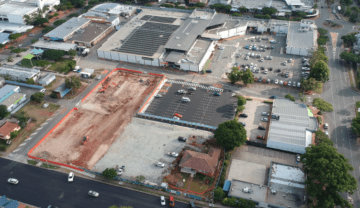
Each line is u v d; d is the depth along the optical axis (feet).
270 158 638.12
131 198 565.94
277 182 572.92
